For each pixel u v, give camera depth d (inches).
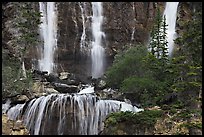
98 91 1109.7
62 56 1525.6
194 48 903.7
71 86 1160.2
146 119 849.5
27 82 1060.5
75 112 947.3
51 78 1259.8
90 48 1566.2
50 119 944.9
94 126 940.0
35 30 1373.0
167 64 1037.2
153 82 1002.1
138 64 1111.6
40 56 1460.4
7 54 1235.9
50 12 1534.2
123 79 1122.7
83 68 1551.4
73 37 1550.2
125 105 959.0
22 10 1328.7
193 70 885.2
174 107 887.7
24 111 959.6
